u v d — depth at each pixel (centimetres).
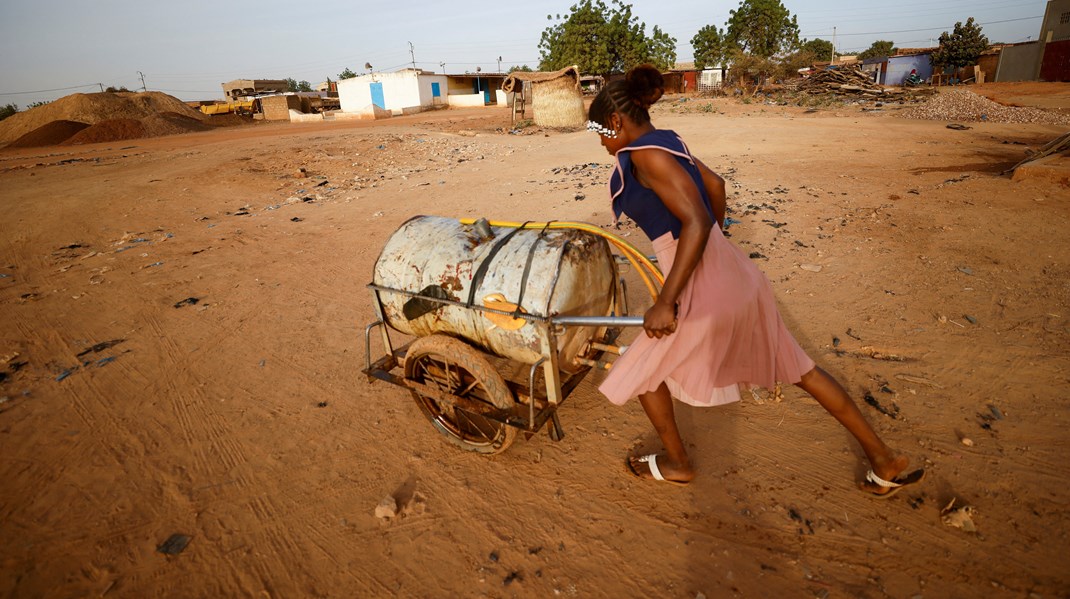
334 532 245
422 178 1034
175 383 371
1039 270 437
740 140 1252
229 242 684
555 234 252
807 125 1492
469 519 246
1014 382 304
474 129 2105
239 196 959
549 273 234
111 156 1758
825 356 344
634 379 205
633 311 432
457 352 246
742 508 239
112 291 541
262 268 584
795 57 3559
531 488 261
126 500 269
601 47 4316
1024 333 350
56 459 300
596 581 212
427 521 247
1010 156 927
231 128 3428
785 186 763
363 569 225
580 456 279
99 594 220
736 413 299
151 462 295
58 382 378
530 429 237
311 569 227
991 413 282
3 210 934
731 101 2809
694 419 297
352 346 410
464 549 231
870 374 323
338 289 517
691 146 1216
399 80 4128
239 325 454
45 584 225
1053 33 3219
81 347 430
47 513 262
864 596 197
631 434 292
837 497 240
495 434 272
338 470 282
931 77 4097
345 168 1174
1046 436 263
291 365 387
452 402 263
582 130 1834
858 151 1040
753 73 3691
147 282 561
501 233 265
